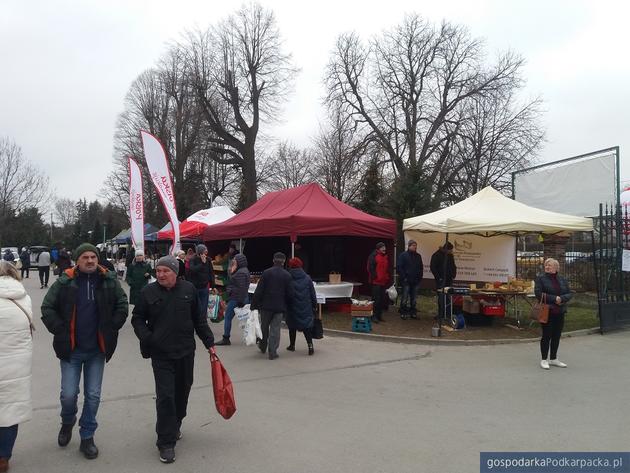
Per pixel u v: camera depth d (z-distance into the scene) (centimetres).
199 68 3828
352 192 3228
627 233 1154
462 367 780
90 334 436
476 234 1384
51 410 549
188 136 3906
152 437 475
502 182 2891
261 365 785
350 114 3378
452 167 2995
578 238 1864
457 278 1421
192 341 452
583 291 1734
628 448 455
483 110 3077
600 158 1451
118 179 4791
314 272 1633
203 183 4209
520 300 1504
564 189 1582
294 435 483
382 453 440
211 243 1803
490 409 569
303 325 852
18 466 409
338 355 862
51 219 8075
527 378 712
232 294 939
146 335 429
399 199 1923
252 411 556
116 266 2847
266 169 4191
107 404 575
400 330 1082
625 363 809
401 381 693
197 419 528
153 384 661
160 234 1933
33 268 3994
